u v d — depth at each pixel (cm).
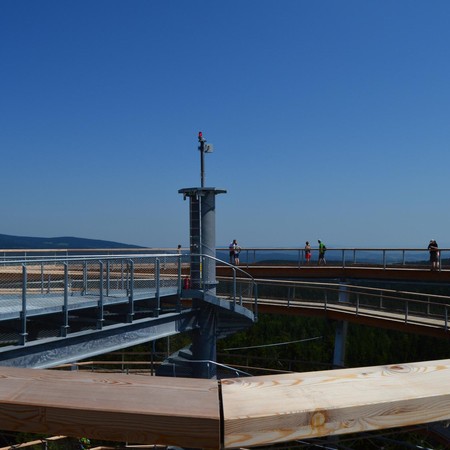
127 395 193
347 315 2088
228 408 179
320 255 2764
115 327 1131
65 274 1014
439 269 2364
